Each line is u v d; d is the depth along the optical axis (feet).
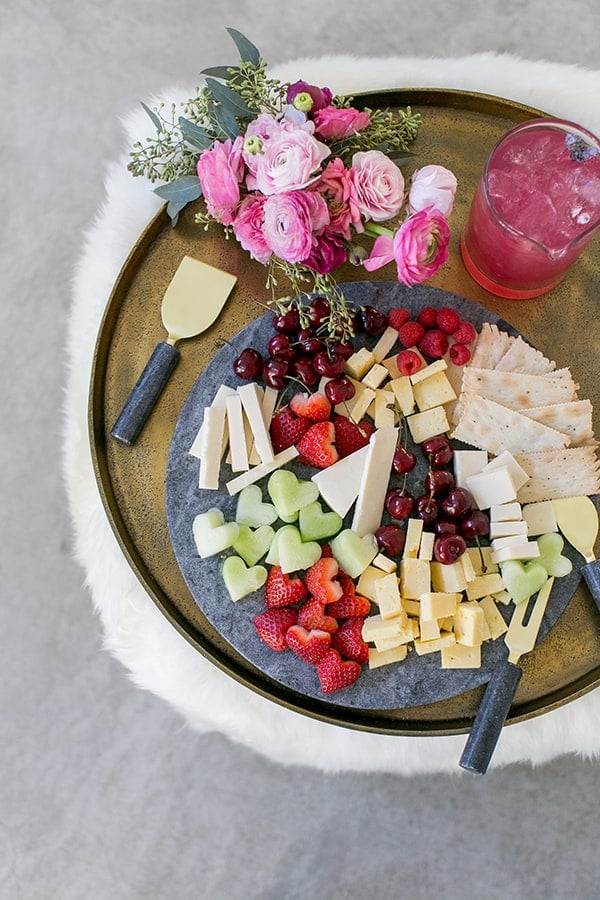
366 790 4.46
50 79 4.78
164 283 3.84
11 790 4.62
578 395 3.78
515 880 4.39
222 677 3.93
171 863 4.53
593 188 3.40
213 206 3.36
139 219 4.04
